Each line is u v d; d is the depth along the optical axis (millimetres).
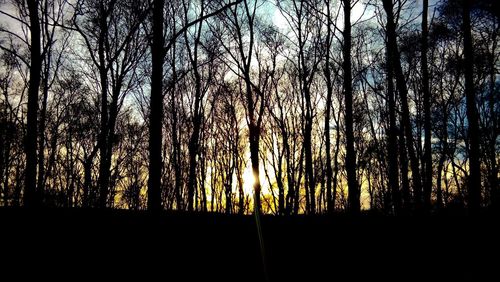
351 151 12109
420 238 8656
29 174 10086
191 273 7020
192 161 21578
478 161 12188
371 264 7633
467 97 13055
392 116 15586
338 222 10195
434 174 23500
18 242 6941
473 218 9695
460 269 7117
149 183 7348
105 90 17125
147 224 8219
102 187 16609
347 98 12539
